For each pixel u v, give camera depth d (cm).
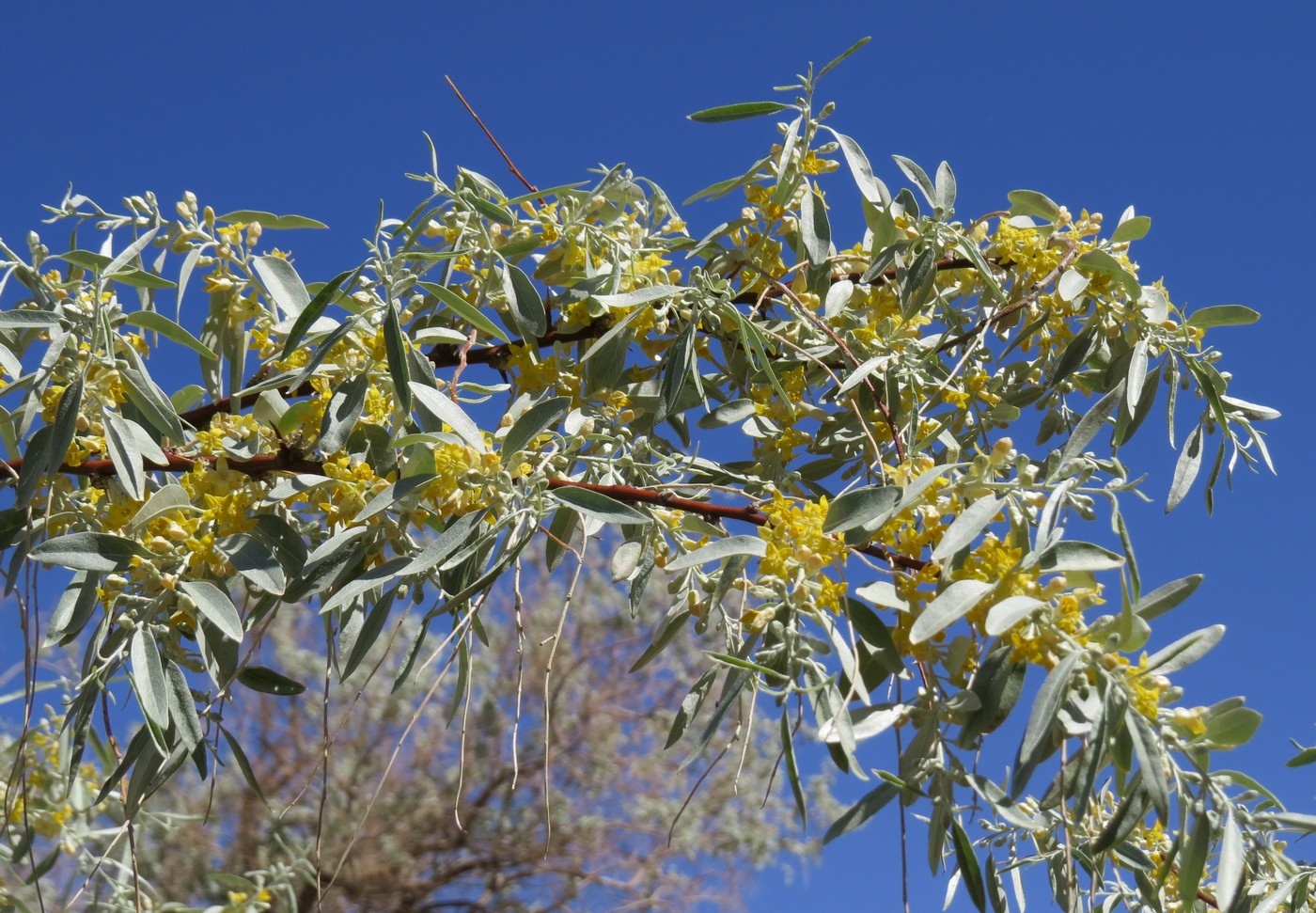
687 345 164
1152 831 170
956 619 142
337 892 552
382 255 155
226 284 167
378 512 151
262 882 241
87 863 216
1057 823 160
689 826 604
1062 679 141
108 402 157
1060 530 144
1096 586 145
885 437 171
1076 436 155
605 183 168
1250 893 155
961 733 145
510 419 159
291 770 558
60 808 213
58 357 157
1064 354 170
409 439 151
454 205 168
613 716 595
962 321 178
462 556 151
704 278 164
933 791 146
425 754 582
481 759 587
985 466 149
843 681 151
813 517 148
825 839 145
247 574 153
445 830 574
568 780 604
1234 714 143
